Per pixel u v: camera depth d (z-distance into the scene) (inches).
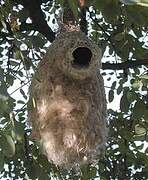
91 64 138.0
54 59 142.3
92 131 139.4
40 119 140.7
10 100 125.7
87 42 140.2
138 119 183.5
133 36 182.2
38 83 142.9
